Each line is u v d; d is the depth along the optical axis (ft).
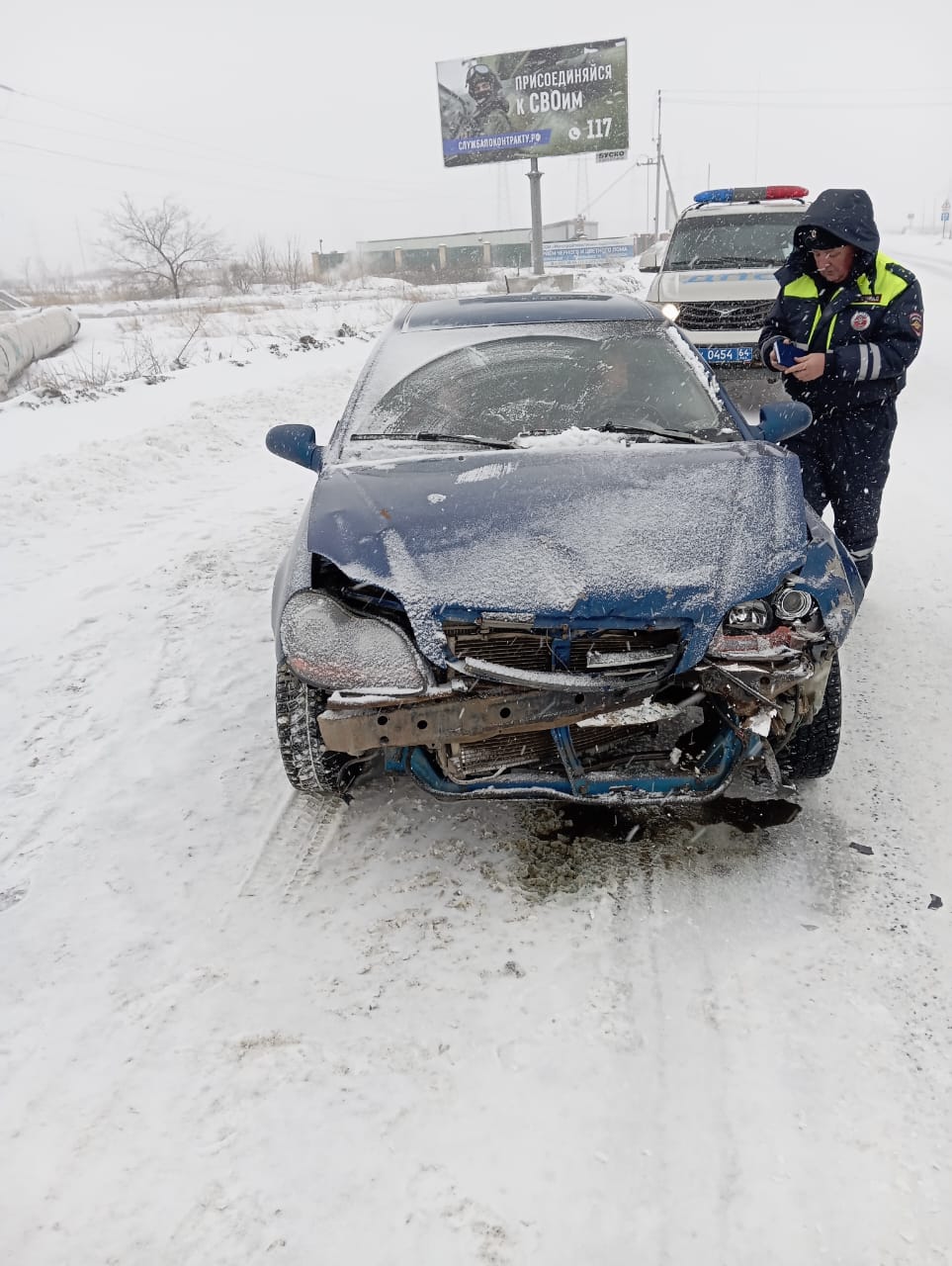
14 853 9.45
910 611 14.29
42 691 12.79
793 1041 6.96
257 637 14.28
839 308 12.08
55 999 7.57
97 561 18.11
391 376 11.83
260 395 33.01
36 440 27.20
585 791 8.32
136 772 10.80
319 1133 6.35
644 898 8.51
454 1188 5.96
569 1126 6.36
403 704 7.80
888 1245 5.55
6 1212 5.87
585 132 73.46
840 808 9.69
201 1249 5.63
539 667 7.99
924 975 7.51
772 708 8.01
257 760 10.99
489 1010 7.33
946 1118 6.32
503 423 10.96
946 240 211.20
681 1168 6.06
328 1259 5.55
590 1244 5.60
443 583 8.02
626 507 8.67
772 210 29.04
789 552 8.36
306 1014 7.35
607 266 127.34
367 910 8.48
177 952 8.05
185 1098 6.65
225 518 20.84
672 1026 7.14
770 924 8.15
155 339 55.93
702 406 11.17
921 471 22.00
